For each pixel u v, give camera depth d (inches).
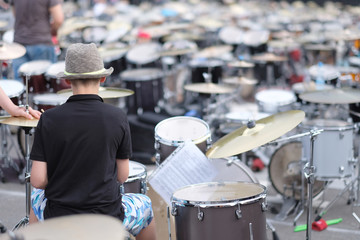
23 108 186.1
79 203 153.9
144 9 843.4
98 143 154.6
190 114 406.6
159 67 524.4
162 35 602.9
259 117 303.6
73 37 495.8
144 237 178.7
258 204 167.8
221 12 848.3
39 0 356.5
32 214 172.7
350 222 262.8
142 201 174.2
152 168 345.1
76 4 764.6
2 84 285.9
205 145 218.2
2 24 470.0
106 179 156.0
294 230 251.4
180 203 169.5
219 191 180.1
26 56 362.3
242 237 165.8
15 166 324.2
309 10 953.5
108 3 810.8
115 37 544.1
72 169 154.2
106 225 103.3
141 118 363.3
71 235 99.7
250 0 1056.8
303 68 596.1
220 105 412.2
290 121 186.1
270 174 277.6
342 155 252.1
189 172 191.3
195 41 665.6
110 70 161.6
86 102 157.0
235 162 217.3
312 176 208.8
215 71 470.6
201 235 166.4
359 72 437.7
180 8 807.7
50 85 327.9
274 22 791.7
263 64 572.7
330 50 576.7
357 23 770.8
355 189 290.7
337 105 302.0
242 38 637.9
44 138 154.6
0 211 269.9
